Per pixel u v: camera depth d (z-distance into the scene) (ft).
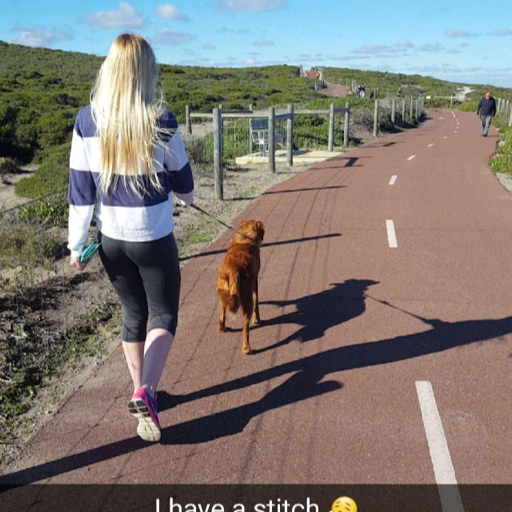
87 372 14.30
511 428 11.65
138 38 9.07
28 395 13.19
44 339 15.89
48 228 26.50
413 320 17.26
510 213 32.24
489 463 10.56
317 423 11.93
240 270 14.44
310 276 21.66
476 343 15.64
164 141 9.21
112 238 9.59
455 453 10.86
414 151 68.59
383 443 11.19
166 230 9.78
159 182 9.34
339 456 10.82
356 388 13.32
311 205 35.60
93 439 11.50
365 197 37.91
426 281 20.81
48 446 11.27
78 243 9.68
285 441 11.32
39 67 244.22
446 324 16.93
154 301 10.40
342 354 15.10
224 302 14.71
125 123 8.88
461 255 24.04
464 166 53.52
